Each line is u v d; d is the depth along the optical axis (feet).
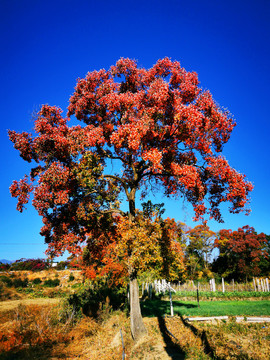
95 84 43.19
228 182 38.14
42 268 152.35
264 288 90.89
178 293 91.76
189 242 144.25
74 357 33.04
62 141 35.09
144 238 35.63
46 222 41.01
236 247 122.72
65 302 54.75
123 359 29.17
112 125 40.04
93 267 71.00
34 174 38.32
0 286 99.40
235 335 34.01
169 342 33.06
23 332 39.99
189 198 43.47
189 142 38.40
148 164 39.99
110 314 52.49
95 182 37.09
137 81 44.39
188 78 40.34
